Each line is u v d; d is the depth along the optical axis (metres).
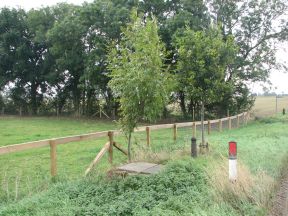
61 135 23.41
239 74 38.00
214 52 13.49
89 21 38.00
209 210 6.54
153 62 11.43
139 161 12.12
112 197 7.66
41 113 49.94
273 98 91.12
